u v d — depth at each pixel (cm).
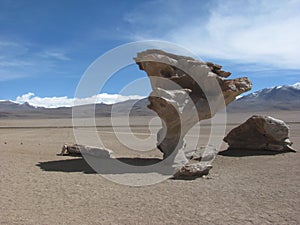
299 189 1171
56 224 817
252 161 1847
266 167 1647
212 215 891
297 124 5706
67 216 882
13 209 942
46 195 1104
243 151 2184
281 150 2120
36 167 1641
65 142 2989
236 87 1831
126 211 929
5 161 1798
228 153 2141
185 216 884
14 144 2755
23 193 1128
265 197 1073
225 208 954
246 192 1144
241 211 923
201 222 835
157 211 928
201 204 998
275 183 1277
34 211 925
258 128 2166
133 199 1059
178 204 999
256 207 961
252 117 2172
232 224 820
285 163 1748
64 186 1238
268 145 2158
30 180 1338
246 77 1919
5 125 7200
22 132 4481
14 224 813
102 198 1072
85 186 1243
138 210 938
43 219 855
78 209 948
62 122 8869
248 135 2233
